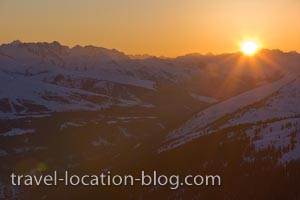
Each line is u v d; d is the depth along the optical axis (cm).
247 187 10744
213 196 11100
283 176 10538
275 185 10400
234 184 11075
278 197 10112
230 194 10838
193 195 11494
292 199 9925
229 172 11581
